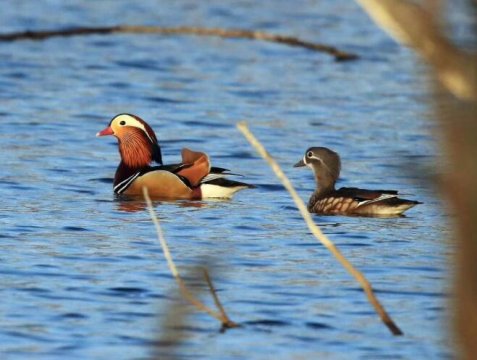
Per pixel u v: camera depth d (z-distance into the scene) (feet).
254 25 140.56
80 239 49.47
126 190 62.39
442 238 48.70
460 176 15.16
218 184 61.62
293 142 79.87
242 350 34.09
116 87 102.47
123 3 154.61
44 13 143.33
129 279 42.19
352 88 104.32
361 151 76.59
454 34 14.69
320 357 33.60
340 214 56.85
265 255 46.73
